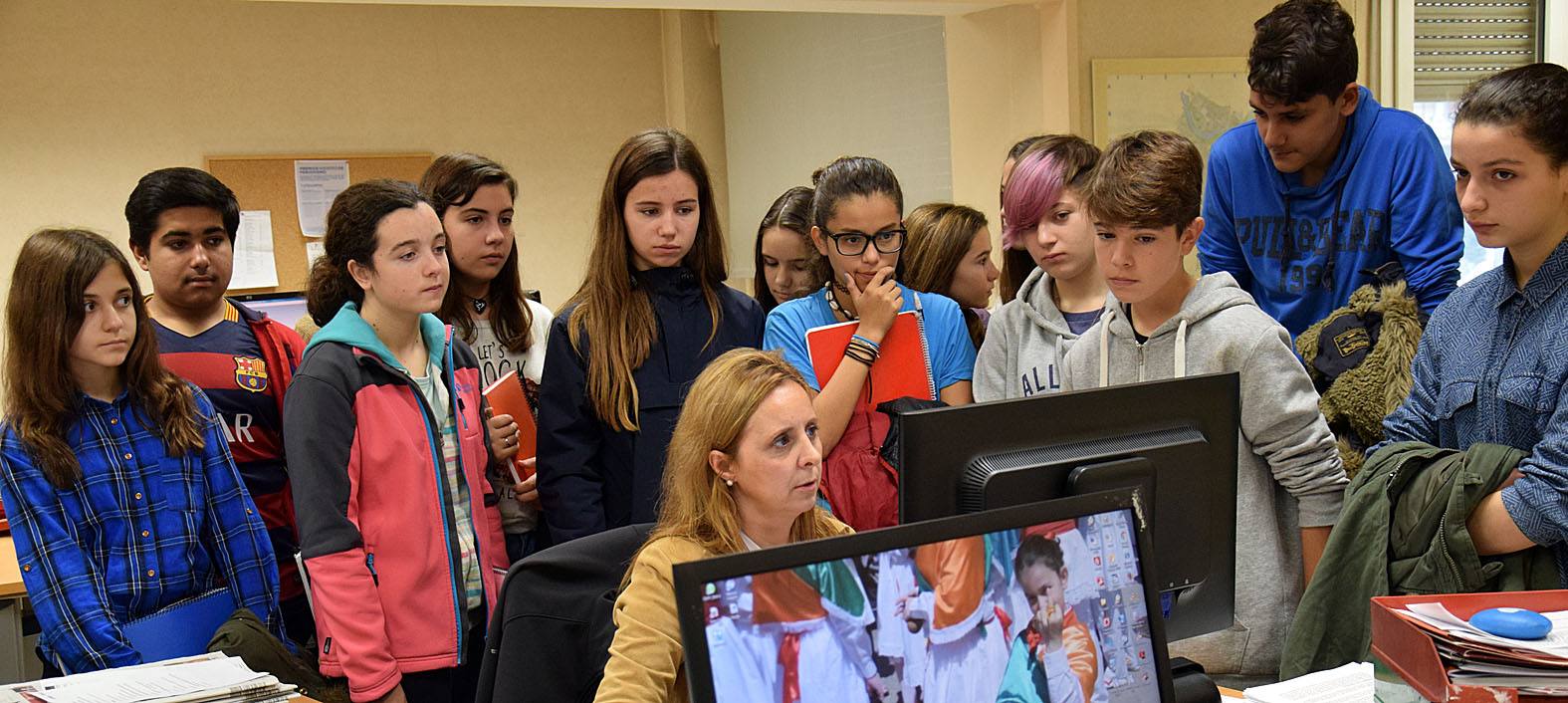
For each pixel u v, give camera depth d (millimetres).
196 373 2664
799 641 1029
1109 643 1187
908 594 1083
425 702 2271
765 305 3285
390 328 2318
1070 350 2092
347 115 5691
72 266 2230
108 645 2189
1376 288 2434
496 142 5996
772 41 5809
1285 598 1863
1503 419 1694
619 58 6238
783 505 1402
